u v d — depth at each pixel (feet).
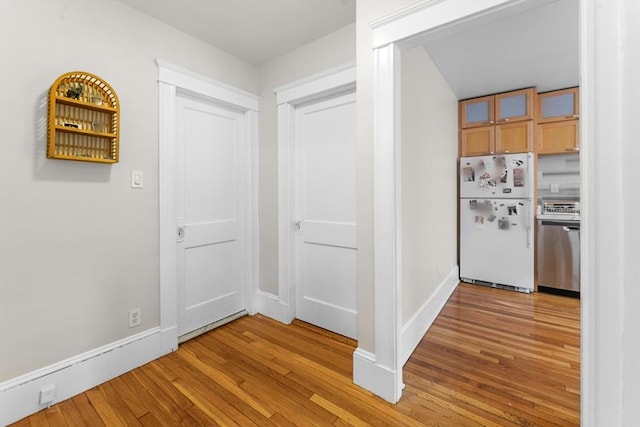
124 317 6.34
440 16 4.67
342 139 7.90
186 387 5.82
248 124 9.15
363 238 5.77
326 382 5.98
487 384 5.88
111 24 6.06
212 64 8.04
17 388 4.95
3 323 4.88
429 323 8.42
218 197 8.57
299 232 8.88
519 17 6.79
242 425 4.89
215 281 8.57
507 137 11.71
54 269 5.39
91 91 5.73
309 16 6.86
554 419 4.97
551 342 7.50
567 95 11.19
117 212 6.21
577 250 10.64
